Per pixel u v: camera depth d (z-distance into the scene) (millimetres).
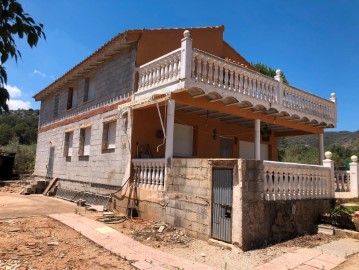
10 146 35219
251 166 7457
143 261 6234
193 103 10211
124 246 7270
